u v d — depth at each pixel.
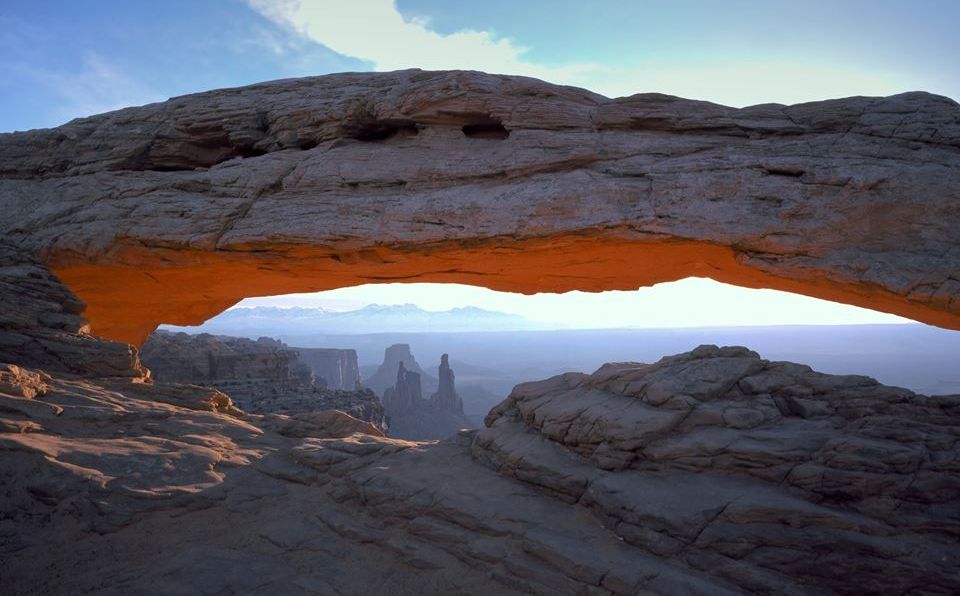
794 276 15.95
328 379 178.00
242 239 19.16
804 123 17.34
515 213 17.61
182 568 10.18
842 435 10.40
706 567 9.15
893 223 15.42
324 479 13.62
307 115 20.48
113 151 22.03
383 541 11.16
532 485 11.84
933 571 8.36
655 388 11.87
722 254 17.33
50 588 9.48
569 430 12.11
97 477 11.85
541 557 9.82
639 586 8.84
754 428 11.04
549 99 18.80
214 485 12.74
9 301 17.91
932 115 16.27
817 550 8.91
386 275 21.59
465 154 19.06
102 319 24.81
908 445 9.85
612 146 18.17
